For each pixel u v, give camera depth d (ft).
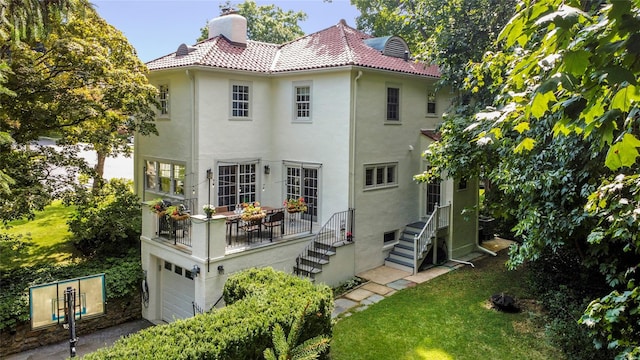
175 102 52.19
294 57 56.24
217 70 49.78
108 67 45.06
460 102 51.19
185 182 51.16
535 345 33.32
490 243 62.44
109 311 43.62
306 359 10.69
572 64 7.78
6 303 37.60
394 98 54.65
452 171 38.22
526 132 28.45
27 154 43.50
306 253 47.39
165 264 45.44
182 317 43.19
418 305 41.16
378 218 53.11
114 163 114.93
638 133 11.34
